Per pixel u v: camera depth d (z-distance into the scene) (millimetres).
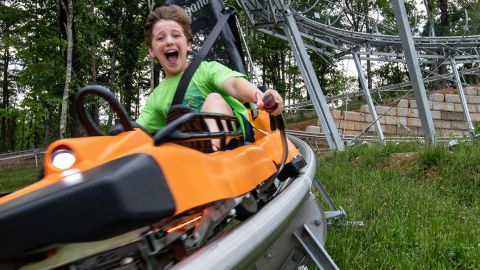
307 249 2848
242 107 3174
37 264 1438
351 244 4273
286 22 14062
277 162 2959
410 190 6816
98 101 19562
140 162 1507
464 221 5289
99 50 24578
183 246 1814
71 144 1537
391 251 4191
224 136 2299
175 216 1734
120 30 28328
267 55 33906
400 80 42062
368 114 23641
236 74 2973
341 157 11406
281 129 2803
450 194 6996
